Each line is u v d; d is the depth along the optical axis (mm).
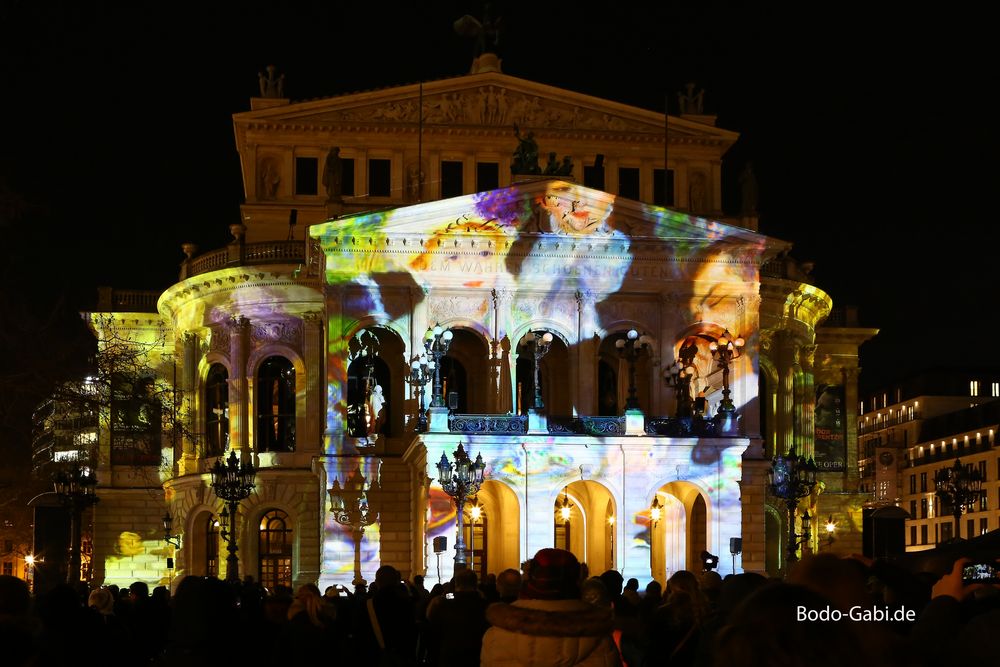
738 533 64312
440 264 68500
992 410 136125
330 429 68125
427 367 64750
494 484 67188
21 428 45969
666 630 17609
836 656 6523
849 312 93562
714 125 88500
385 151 83125
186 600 12422
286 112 82375
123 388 51406
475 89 83750
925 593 13422
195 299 79812
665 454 64250
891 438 157750
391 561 68125
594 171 84750
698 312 70125
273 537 77062
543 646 11352
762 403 81562
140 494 84000
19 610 11844
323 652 18031
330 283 67875
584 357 68875
